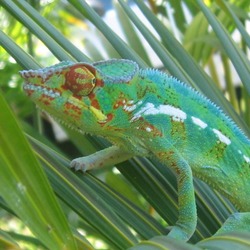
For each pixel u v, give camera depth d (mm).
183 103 488
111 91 460
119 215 467
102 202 445
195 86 541
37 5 584
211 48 673
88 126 462
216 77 711
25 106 724
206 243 370
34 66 483
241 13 640
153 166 503
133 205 475
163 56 541
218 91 552
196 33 667
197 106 492
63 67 447
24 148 364
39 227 371
